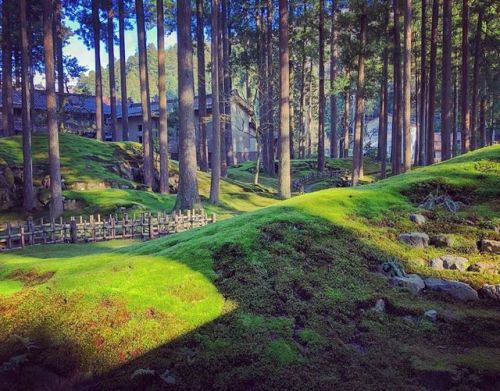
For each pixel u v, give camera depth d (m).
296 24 28.03
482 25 25.47
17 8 22.81
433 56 21.28
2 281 6.61
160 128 21.95
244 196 23.47
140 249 7.29
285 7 19.58
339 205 8.16
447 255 6.61
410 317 5.11
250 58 32.38
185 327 4.85
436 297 5.55
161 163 22.08
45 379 4.39
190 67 16.27
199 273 5.78
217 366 4.29
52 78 16.08
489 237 7.03
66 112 37.16
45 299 5.47
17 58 28.19
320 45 27.39
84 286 5.59
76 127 38.31
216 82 20.98
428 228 7.53
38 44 28.03
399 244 6.96
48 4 15.83
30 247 11.60
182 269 5.90
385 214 7.99
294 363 4.30
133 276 5.79
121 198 18.56
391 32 22.72
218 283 5.62
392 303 5.32
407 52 17.69
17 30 24.73
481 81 30.61
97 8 31.38
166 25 33.25
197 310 5.11
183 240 7.16
